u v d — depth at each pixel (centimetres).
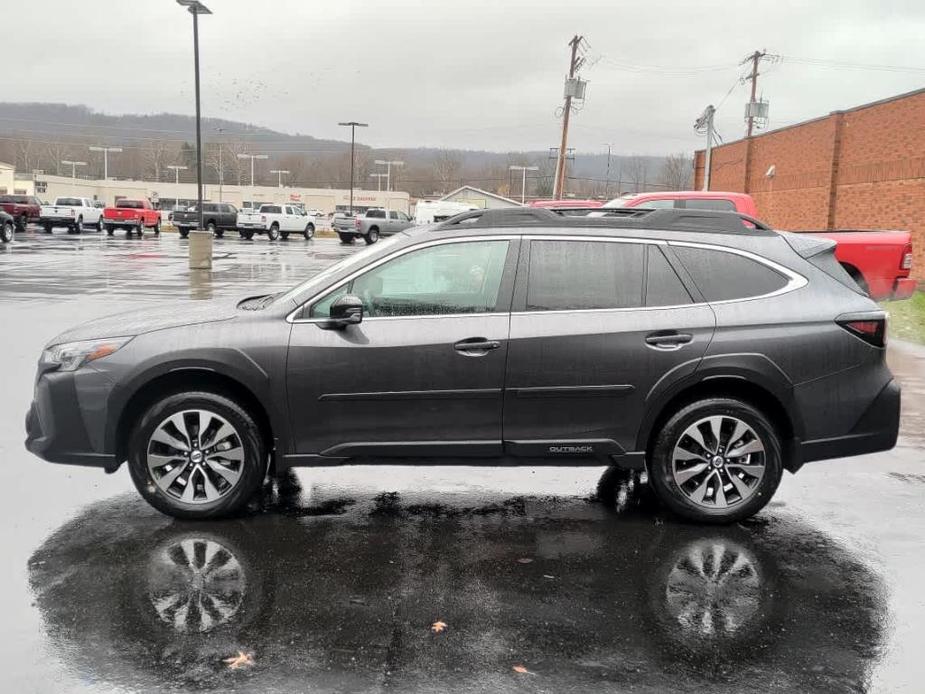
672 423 501
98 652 350
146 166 16212
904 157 2172
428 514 527
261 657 347
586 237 509
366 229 4700
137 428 494
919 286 1905
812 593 416
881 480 601
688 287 505
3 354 1027
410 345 491
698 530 502
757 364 493
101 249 3331
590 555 462
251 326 497
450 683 329
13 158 15725
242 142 17175
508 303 500
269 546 468
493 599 405
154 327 504
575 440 501
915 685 334
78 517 510
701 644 363
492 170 13800
